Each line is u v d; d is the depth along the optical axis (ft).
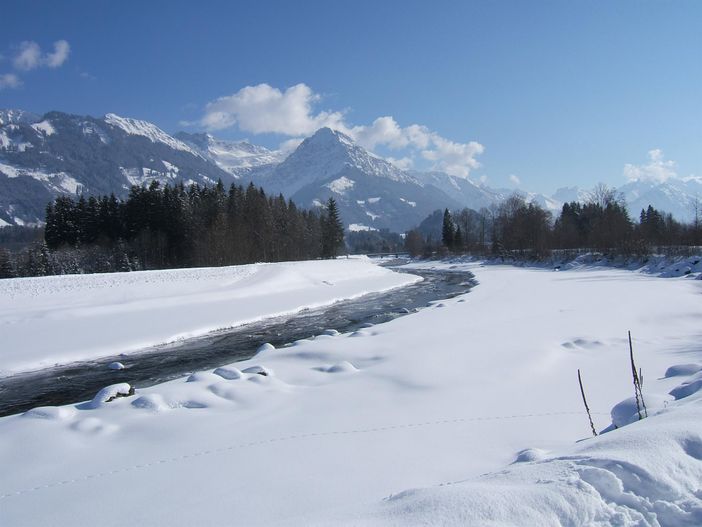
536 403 31.99
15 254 189.37
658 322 61.62
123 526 17.31
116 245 186.29
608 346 48.42
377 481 20.18
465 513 10.73
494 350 45.83
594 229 218.79
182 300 93.35
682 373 32.89
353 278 155.53
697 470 11.60
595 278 138.10
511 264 238.89
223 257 186.50
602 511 10.57
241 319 84.23
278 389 35.17
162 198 199.62
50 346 61.52
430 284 152.35
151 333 70.54
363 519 11.55
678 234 207.00
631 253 173.27
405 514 11.27
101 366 56.29
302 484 20.10
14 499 20.16
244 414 30.12
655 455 11.96
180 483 20.79
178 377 50.47
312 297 112.16
